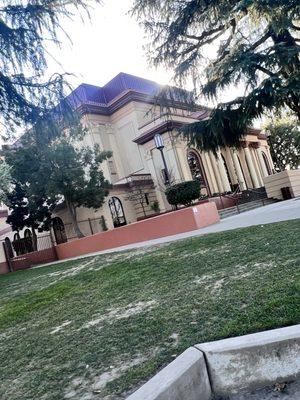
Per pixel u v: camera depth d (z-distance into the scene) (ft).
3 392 9.27
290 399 7.06
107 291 19.22
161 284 17.35
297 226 22.29
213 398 7.69
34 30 14.02
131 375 8.36
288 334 7.87
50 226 72.08
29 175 59.47
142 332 11.16
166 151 80.94
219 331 9.51
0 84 14.10
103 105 95.30
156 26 41.01
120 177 93.40
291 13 30.78
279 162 139.64
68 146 59.52
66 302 19.13
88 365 9.65
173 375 7.20
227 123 39.86
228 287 13.53
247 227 28.40
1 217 92.68
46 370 10.04
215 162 93.09
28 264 65.62
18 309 20.51
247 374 7.75
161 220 44.24
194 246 25.88
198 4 36.91
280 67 33.71
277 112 37.88
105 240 52.42
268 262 15.67
